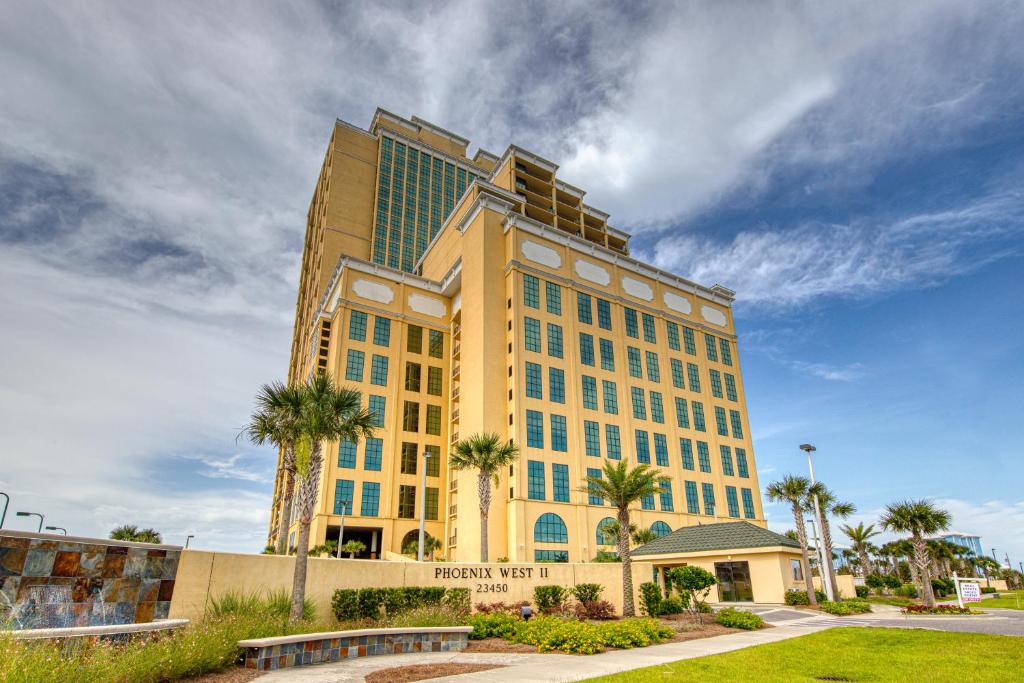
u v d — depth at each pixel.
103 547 15.52
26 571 13.81
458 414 60.19
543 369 55.75
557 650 17.52
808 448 39.31
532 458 51.56
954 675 12.96
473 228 61.59
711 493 63.09
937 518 37.66
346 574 22.25
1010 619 26.72
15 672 8.88
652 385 63.44
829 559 38.91
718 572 39.38
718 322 73.75
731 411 69.75
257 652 13.66
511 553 48.41
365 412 24.09
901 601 48.38
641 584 29.05
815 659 15.48
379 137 96.56
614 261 66.38
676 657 16.22
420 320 66.25
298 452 21.83
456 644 18.09
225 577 18.89
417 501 58.69
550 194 71.69
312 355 69.75
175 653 11.96
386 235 90.12
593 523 52.72
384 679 12.70
